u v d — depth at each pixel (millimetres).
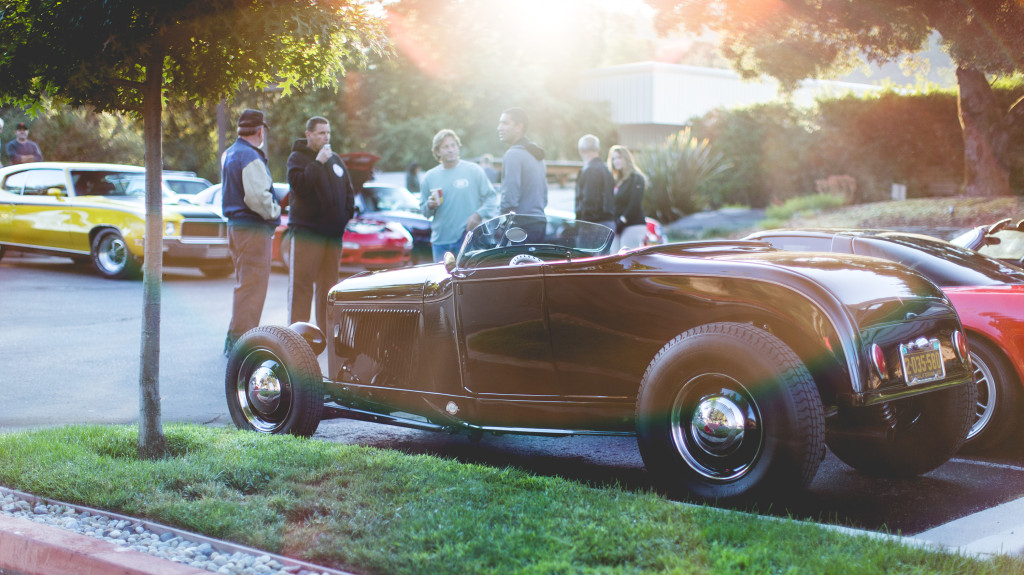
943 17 16391
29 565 3725
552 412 4941
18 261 15969
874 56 18094
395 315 5637
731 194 25188
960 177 23094
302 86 5492
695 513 3934
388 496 4211
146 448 5043
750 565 3334
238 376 6004
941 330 4602
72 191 14336
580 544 3535
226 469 4609
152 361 5066
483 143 34031
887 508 4543
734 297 4352
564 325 4816
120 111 5344
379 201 15703
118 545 3717
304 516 4031
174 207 13797
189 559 3637
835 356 4113
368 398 5762
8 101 4875
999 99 19844
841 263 4648
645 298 4570
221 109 21703
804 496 4742
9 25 4574
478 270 5121
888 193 23531
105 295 12477
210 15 4613
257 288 8469
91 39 4602
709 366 4172
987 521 4238
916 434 4938
